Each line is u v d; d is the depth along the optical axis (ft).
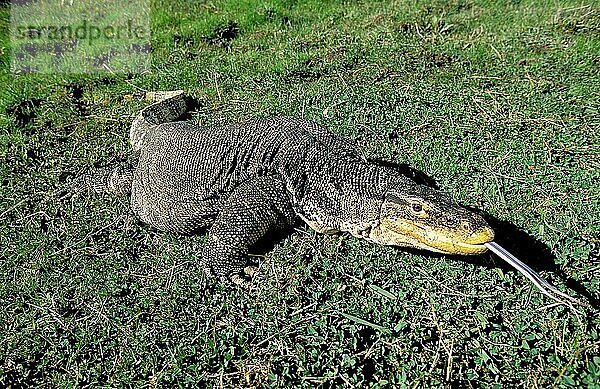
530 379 3.50
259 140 4.16
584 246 3.97
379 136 4.90
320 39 6.27
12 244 4.31
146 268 4.13
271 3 7.04
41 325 3.88
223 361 3.67
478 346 3.62
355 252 4.04
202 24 6.75
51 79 5.91
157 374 3.65
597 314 3.70
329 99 5.34
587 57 5.59
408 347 3.61
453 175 4.50
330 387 3.54
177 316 3.86
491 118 5.02
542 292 3.75
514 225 4.13
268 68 5.82
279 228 4.17
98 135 5.24
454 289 3.83
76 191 4.67
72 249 4.25
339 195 4.03
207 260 4.05
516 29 6.13
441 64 5.70
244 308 3.87
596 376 3.46
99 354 3.76
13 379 3.70
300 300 3.85
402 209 3.86
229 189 4.17
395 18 6.54
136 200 4.44
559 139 4.76
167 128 4.49
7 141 5.13
